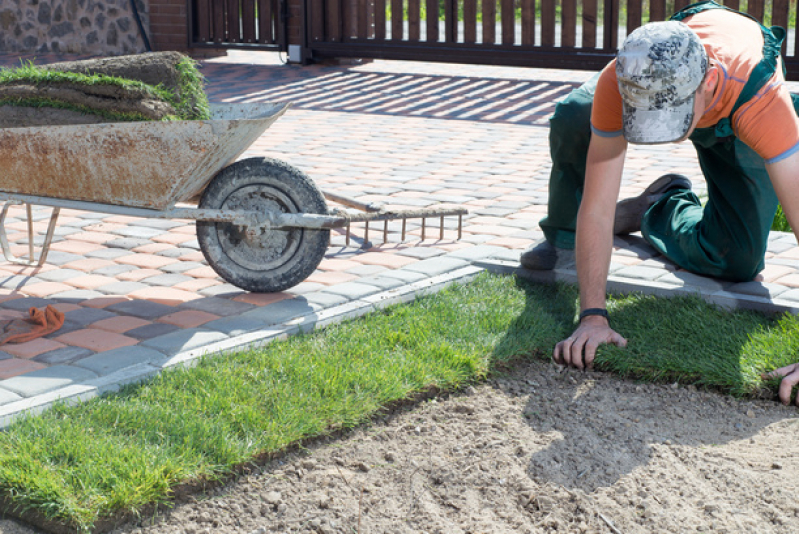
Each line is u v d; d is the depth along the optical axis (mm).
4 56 15062
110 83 4027
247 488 2869
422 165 7449
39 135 4078
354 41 13445
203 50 15000
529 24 12180
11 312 4164
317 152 7957
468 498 2830
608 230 3689
